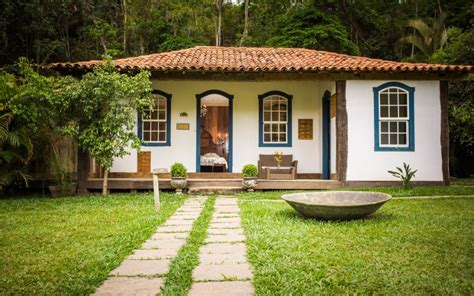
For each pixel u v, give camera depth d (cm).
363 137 1143
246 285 358
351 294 338
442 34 2061
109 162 985
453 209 773
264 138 1334
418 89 1157
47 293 344
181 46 2794
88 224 644
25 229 606
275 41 2438
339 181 1128
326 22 2409
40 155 1078
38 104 958
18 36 1839
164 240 542
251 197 991
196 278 377
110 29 2427
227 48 1523
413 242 509
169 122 1297
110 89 953
